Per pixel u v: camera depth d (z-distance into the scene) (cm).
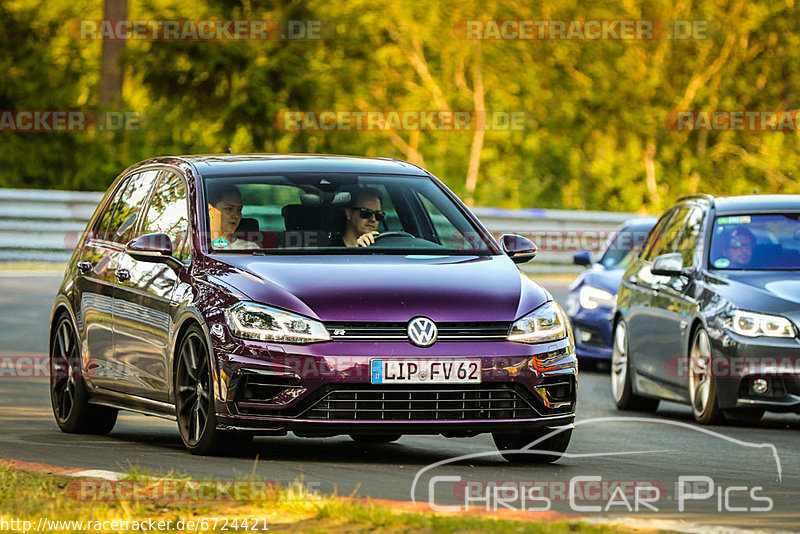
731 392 3353
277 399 2412
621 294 4025
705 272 3584
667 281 3741
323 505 1784
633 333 3872
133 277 2831
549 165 10581
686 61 11606
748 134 11512
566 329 2578
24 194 7588
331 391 2408
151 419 3391
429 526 1683
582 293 4966
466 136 11038
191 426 2575
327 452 2708
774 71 11756
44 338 4962
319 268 2558
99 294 2958
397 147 11112
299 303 2447
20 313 5606
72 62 9512
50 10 9900
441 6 11650
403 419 2423
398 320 2438
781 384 3303
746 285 3447
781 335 3309
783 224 3675
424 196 2894
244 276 2539
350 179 2850
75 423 3030
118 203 3122
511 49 11744
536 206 10244
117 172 8694
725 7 11650
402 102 11550
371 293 2470
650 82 11456
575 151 10812
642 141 11244
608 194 10556
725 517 1925
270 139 9181
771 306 3353
